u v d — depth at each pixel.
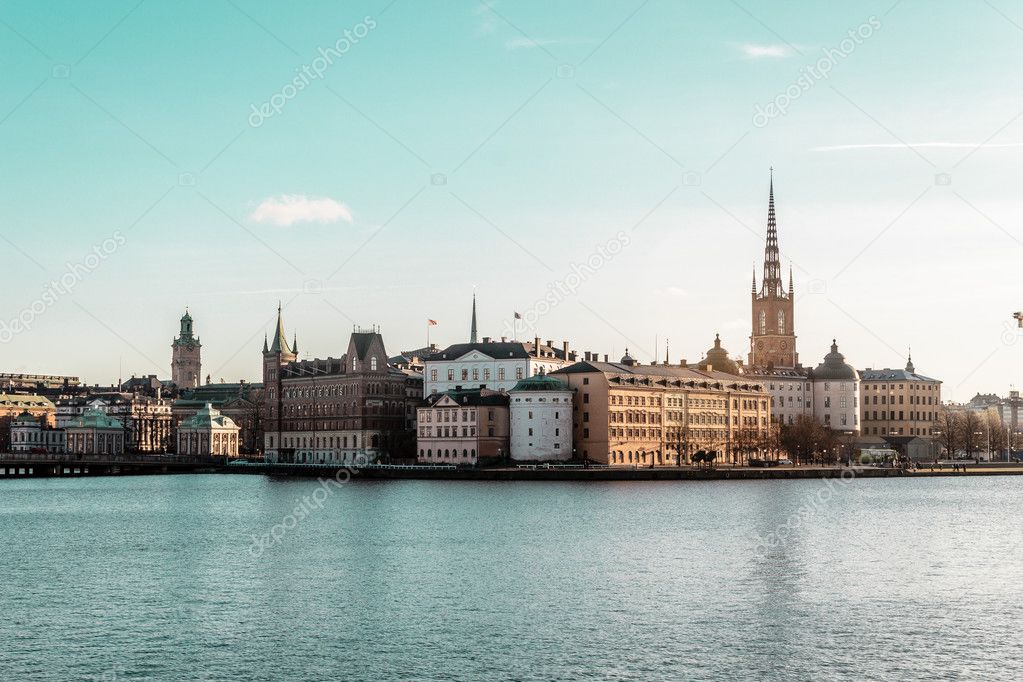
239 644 106.00
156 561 151.38
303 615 117.00
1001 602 122.75
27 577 139.12
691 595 126.25
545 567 144.50
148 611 118.94
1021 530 186.50
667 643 106.06
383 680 95.81
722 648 104.50
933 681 95.62
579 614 117.00
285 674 97.38
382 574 139.62
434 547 162.62
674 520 198.50
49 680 95.94
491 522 194.88
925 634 109.19
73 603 123.00
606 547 162.12
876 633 109.50
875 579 136.12
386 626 112.25
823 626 112.06
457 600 123.88
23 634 109.56
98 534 183.62
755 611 118.25
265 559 152.12
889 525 193.25
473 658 101.56
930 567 145.00
